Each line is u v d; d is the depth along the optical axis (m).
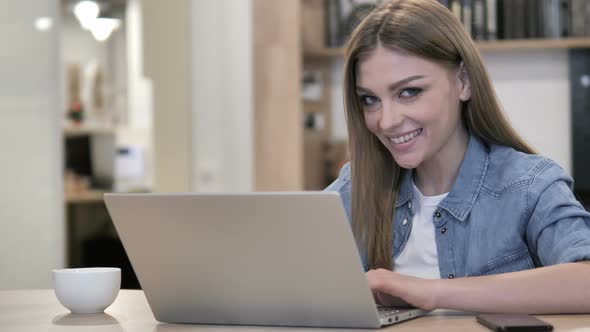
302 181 3.76
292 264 1.23
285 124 3.76
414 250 1.75
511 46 3.58
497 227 1.63
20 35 3.34
